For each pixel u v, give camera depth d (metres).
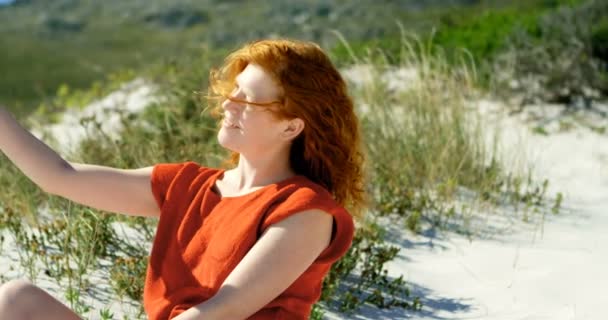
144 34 41.75
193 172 2.30
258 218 2.09
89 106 10.16
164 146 5.68
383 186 5.54
